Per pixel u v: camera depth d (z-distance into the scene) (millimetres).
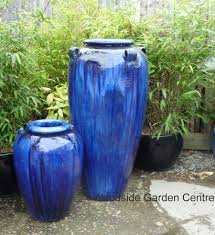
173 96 3268
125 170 2771
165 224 2521
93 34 3246
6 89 2768
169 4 3359
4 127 2783
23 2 3477
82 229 2447
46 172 2348
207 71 3211
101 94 2525
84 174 2768
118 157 2689
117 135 2617
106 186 2766
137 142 2770
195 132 3768
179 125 3410
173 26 3086
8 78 2686
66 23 3375
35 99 2881
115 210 2684
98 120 2578
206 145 3758
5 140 2914
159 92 3293
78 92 2582
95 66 2502
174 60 3145
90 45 2615
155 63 3186
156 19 3279
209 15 3160
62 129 2430
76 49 2627
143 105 2684
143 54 2672
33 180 2375
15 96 2770
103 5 3561
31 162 2346
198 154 3725
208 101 3580
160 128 3248
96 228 2461
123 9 3322
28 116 3064
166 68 3162
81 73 2547
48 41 3342
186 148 3773
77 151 2438
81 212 2645
